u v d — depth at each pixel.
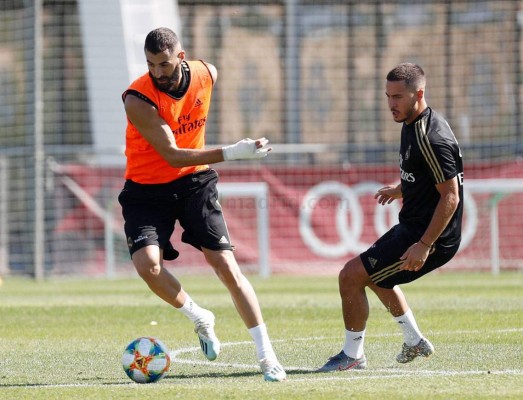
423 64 86.62
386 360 23.83
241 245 61.69
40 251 58.88
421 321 32.47
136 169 21.97
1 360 24.50
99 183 61.09
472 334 28.64
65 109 81.94
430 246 21.23
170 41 20.80
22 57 83.62
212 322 23.05
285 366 23.11
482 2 79.75
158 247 21.84
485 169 62.06
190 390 19.09
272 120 88.94
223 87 88.06
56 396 18.67
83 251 60.97
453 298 41.81
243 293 21.27
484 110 82.88
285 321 33.53
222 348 26.62
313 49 88.56
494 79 82.44
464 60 84.12
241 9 86.00
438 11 84.69
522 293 44.41
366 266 22.14
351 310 22.36
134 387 19.70
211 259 21.84
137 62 67.06
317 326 31.91
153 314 36.62
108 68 66.06
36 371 22.61
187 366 23.23
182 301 22.52
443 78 86.00
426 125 21.39
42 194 60.50
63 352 26.05
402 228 22.16
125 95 21.39
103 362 24.06
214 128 88.12
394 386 19.36
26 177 66.31
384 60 87.44
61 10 79.69
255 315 21.12
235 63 87.94
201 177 22.03
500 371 21.47
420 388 19.03
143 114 21.09
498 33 81.94
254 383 20.14
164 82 21.05
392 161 85.44
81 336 29.97
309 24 84.25
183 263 62.09
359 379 20.55
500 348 25.42
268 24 87.38
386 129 88.88
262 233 59.81
